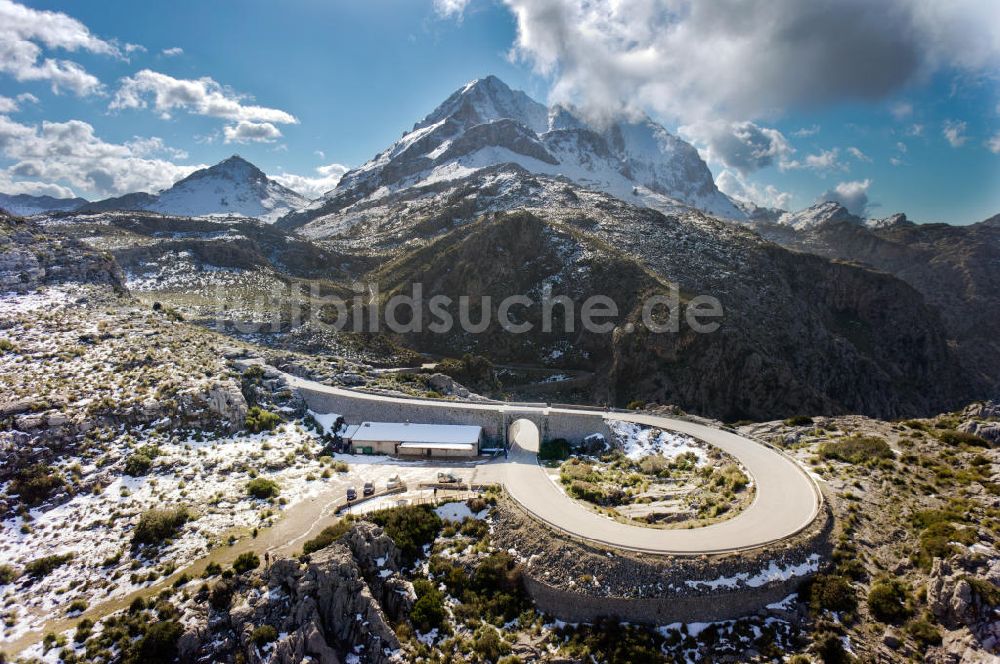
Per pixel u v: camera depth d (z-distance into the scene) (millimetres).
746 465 64625
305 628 43031
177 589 48000
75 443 64750
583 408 85500
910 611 43250
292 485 66812
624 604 46156
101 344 84688
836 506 54969
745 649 43094
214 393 77688
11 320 85125
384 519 57000
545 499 60344
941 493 55688
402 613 47875
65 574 50750
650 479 66625
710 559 47625
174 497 61375
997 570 41125
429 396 93812
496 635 45969
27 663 41469
